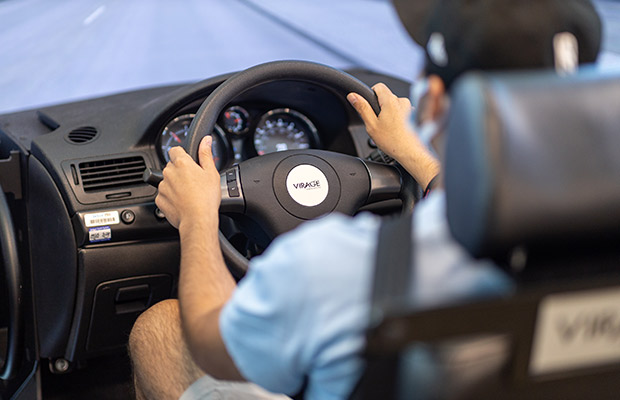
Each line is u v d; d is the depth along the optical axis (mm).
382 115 1480
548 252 657
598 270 669
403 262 688
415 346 660
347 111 1789
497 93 635
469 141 629
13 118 2029
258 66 1486
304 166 1540
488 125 621
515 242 630
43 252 1857
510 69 679
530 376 693
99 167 1762
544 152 627
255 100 1778
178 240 1816
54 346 1919
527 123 630
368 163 1603
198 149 1383
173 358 1333
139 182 1774
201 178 1226
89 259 1756
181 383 1299
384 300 656
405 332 636
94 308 1823
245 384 1253
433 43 716
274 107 1834
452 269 682
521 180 615
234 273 1422
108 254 1766
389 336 636
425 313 631
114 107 1988
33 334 1978
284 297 733
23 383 2002
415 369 673
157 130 1784
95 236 1734
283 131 1871
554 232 633
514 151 618
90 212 1729
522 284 649
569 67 708
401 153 1453
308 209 1521
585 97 653
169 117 1768
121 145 1795
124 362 2166
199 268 1018
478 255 644
